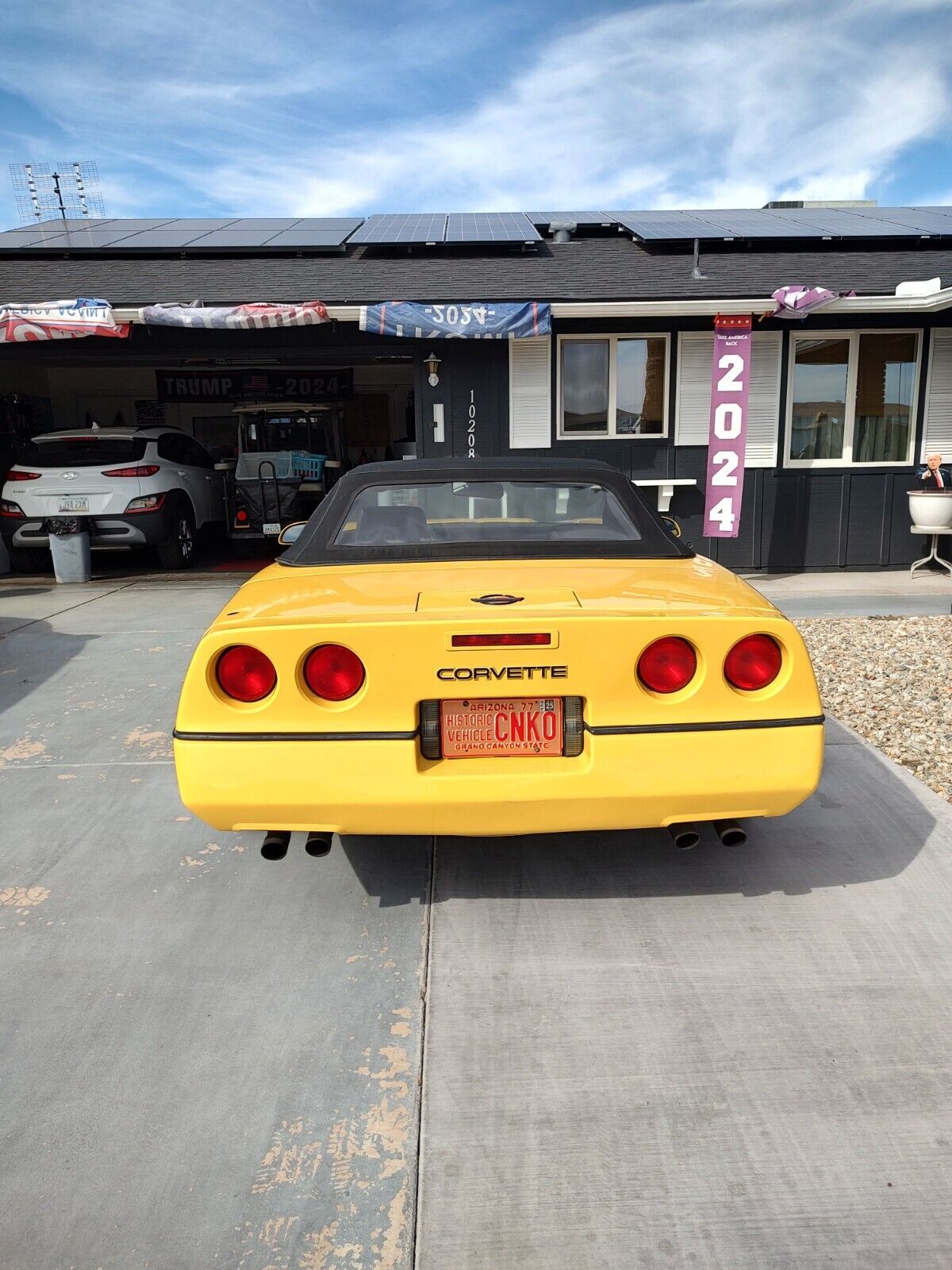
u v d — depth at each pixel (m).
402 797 2.18
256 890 2.74
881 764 3.63
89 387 14.65
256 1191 1.64
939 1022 2.04
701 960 2.31
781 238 9.49
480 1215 1.58
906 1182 1.63
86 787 3.57
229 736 2.18
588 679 2.17
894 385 8.80
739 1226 1.55
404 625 2.15
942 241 9.59
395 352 8.91
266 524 10.31
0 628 6.64
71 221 11.90
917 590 7.79
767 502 8.89
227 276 8.98
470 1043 2.02
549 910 2.58
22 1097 1.87
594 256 9.46
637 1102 1.83
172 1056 1.99
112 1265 1.49
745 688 2.22
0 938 2.48
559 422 8.79
